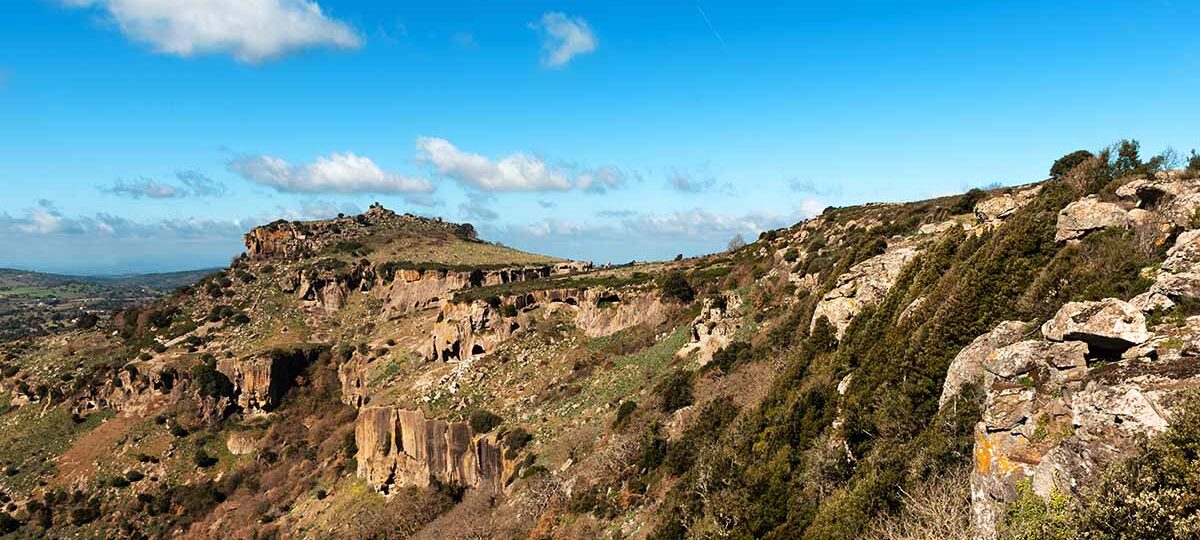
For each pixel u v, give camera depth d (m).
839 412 30.48
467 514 48.50
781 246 76.62
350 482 67.06
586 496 39.97
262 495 70.25
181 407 85.00
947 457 20.53
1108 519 12.79
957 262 34.00
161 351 96.75
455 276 106.62
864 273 43.00
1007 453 16.62
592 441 47.53
